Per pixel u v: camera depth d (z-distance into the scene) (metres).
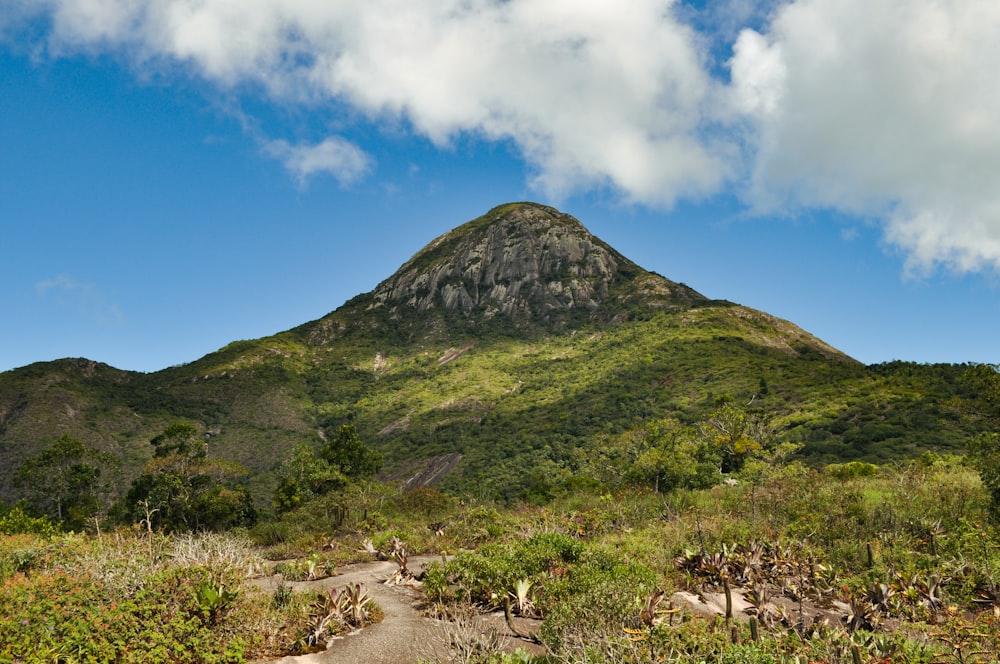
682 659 6.78
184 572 9.34
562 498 31.73
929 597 10.15
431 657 8.34
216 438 118.25
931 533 13.86
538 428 95.88
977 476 20.03
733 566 12.87
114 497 54.44
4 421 101.44
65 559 11.40
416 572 14.70
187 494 39.53
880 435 52.38
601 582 9.48
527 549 13.17
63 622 7.63
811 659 7.10
